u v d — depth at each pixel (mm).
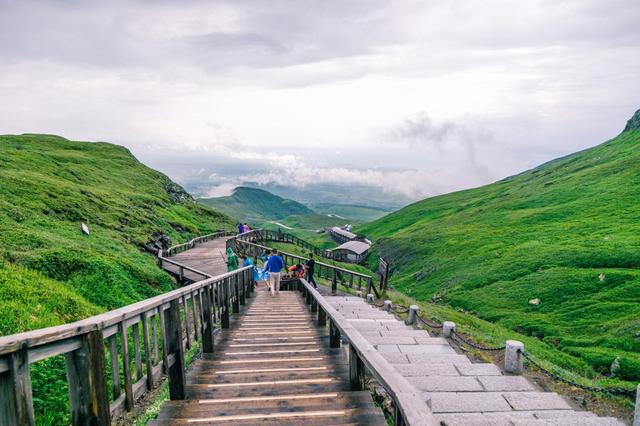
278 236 58844
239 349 8102
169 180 77938
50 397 6109
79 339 3389
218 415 4605
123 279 17234
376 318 13164
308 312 13438
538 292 28812
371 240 110312
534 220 55656
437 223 83438
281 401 4988
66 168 49156
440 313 17688
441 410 5969
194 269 23328
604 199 54281
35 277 12852
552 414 5832
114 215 33750
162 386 6758
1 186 27812
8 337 2641
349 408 4781
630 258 30406
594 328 21078
